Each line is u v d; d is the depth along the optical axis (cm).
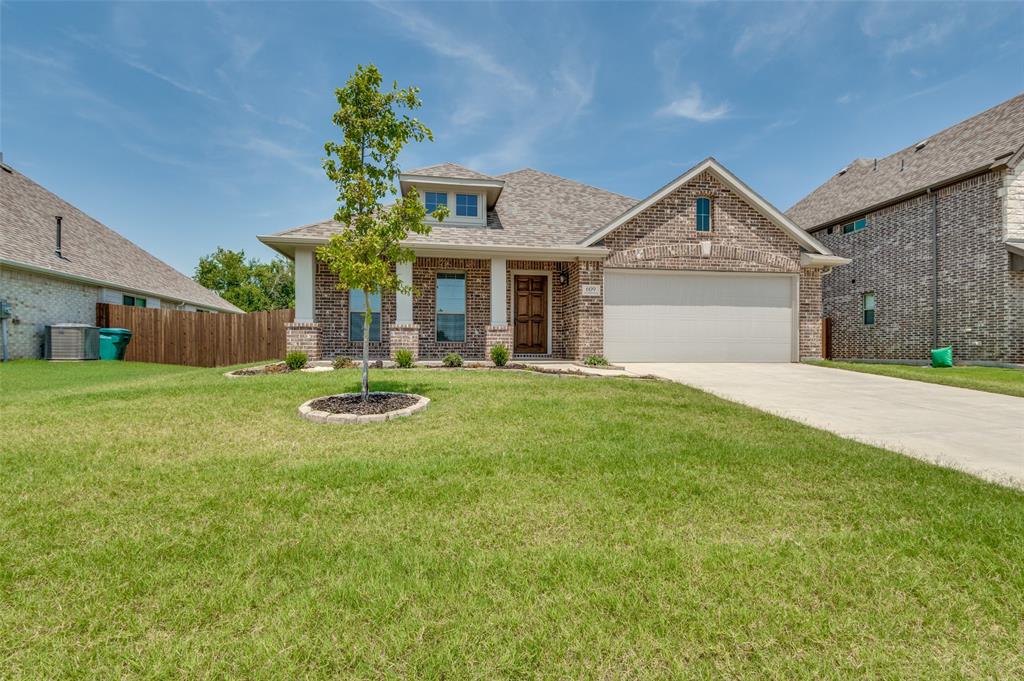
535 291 1388
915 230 1562
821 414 627
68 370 1187
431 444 443
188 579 217
